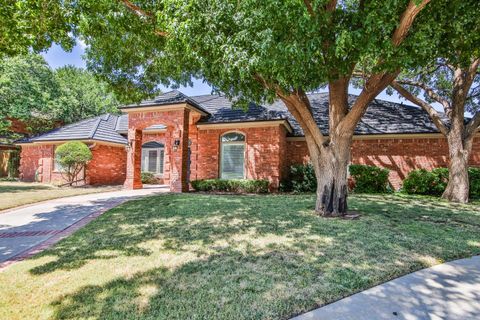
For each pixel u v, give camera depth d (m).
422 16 5.50
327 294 3.22
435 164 13.34
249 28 5.28
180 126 13.74
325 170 7.75
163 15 6.18
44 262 4.17
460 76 11.19
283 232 5.84
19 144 20.27
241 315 2.77
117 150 20.03
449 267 4.15
